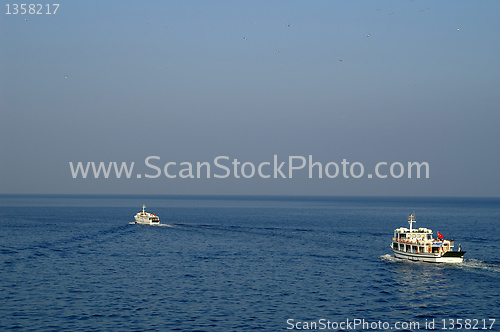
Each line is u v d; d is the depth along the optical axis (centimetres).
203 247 16175
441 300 9419
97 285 10269
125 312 8412
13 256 13750
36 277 10950
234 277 11269
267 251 15338
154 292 9744
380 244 17300
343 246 16650
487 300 9425
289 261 13425
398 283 10712
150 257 13950
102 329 7581
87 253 14525
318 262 13262
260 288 10219
